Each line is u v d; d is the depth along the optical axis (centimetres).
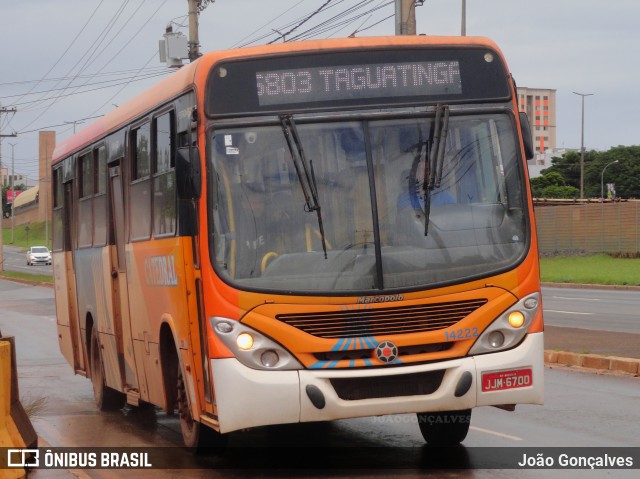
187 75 898
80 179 1427
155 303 1021
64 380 1727
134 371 1152
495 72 873
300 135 834
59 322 1623
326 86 848
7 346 938
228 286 804
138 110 1091
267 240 816
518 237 841
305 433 1078
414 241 821
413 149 842
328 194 824
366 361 795
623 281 3900
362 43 859
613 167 12394
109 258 1225
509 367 816
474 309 816
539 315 837
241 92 839
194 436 958
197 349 873
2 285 6091
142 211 1070
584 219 5775
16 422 938
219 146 830
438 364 802
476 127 858
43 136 11875
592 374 1445
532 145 877
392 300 803
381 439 1019
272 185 827
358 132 839
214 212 822
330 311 798
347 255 812
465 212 836
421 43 865
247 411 790
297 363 794
